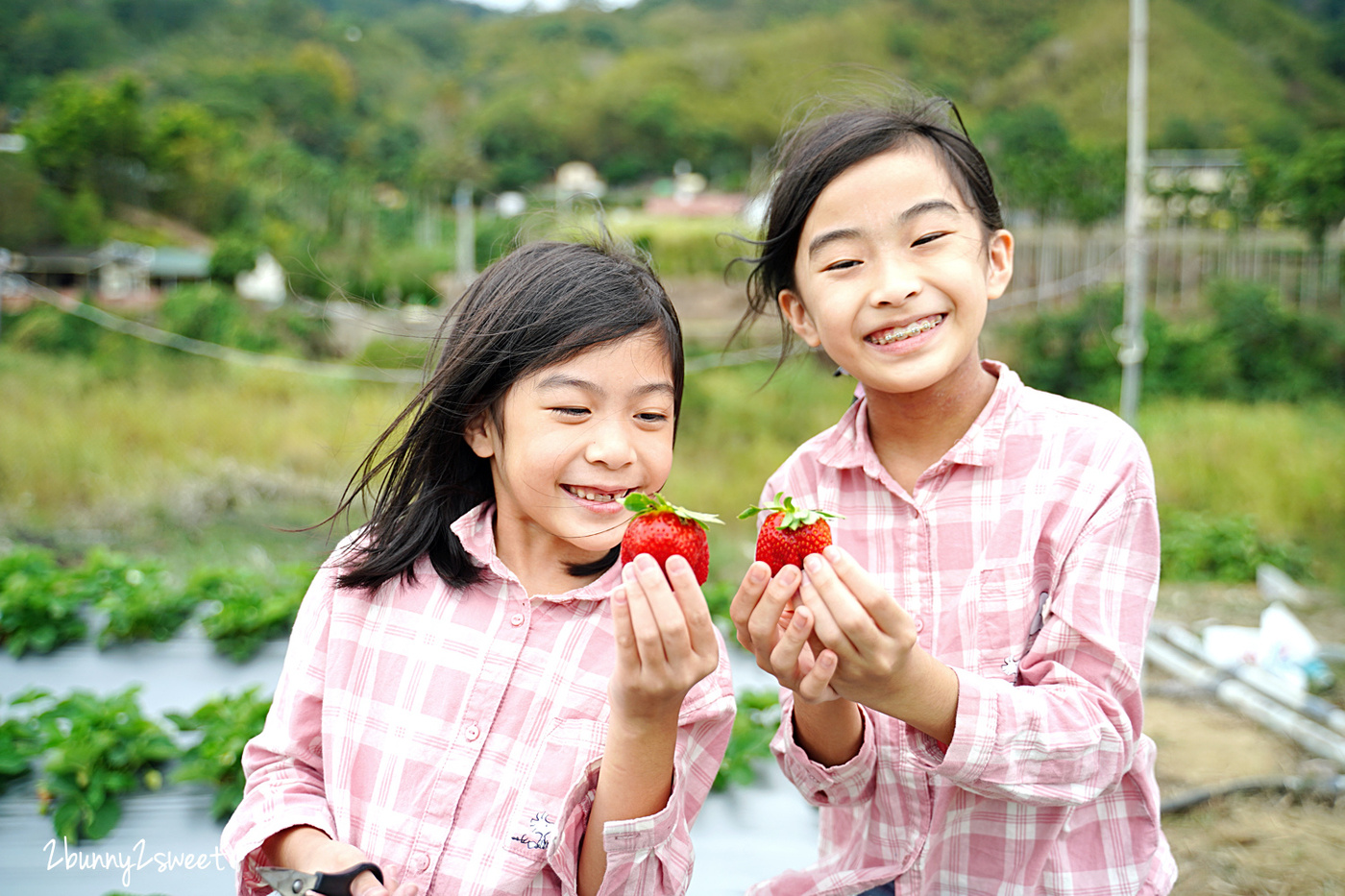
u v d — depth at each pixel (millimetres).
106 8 67688
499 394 1772
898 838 1982
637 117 76375
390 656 1851
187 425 11766
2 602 4855
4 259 20438
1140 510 1890
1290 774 4465
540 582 1877
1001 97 66312
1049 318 16641
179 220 37438
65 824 3299
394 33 93375
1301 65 61625
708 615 1460
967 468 1980
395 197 44500
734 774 3641
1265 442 11203
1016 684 1898
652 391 1723
